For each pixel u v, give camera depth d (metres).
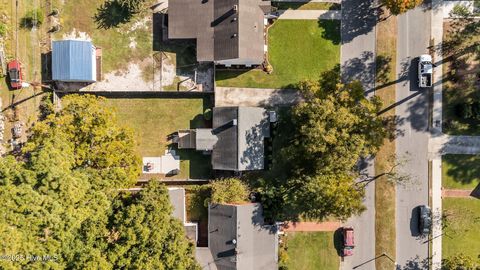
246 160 46.59
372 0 48.62
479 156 48.97
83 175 42.34
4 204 37.62
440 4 48.56
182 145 48.38
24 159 48.00
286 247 49.31
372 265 49.41
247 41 45.47
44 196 39.06
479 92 48.75
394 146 49.16
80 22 48.34
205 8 46.19
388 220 49.19
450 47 48.66
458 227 49.03
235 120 45.88
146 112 49.12
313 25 48.78
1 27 46.72
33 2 47.75
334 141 42.66
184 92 48.62
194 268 43.47
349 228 48.69
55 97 47.97
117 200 43.97
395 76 48.88
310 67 48.84
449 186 49.12
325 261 49.38
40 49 48.09
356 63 48.88
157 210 43.16
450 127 48.97
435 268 49.28
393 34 48.75
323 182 44.41
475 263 46.69
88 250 40.72
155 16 48.56
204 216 49.41
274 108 49.12
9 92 48.00
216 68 48.81
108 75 48.41
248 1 45.47
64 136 43.25
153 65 48.53
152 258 41.78
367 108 43.72
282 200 48.06
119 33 48.47
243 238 46.25
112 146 43.88
